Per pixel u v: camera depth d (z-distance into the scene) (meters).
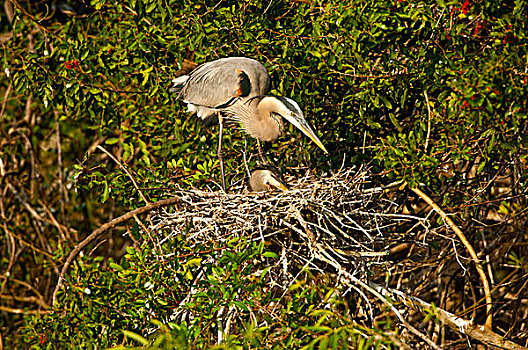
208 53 11.92
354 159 11.72
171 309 10.10
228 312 9.95
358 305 10.50
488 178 12.59
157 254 10.10
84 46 11.87
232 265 9.06
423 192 12.04
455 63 10.40
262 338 8.64
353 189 10.77
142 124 13.69
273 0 12.15
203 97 12.00
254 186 11.36
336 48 10.98
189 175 12.09
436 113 11.10
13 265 18.78
